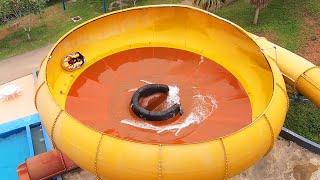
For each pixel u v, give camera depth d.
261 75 19.45
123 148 14.71
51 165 22.09
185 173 14.53
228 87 19.94
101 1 46.91
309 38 34.25
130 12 21.34
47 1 46.88
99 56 21.25
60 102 18.83
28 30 41.97
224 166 14.82
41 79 18.38
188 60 21.47
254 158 15.71
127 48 21.88
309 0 38.78
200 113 18.41
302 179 22.91
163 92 19.09
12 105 30.92
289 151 24.38
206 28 21.47
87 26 20.67
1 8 37.91
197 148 14.55
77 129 15.62
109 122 17.97
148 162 14.49
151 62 21.53
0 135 27.52
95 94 19.61
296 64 22.47
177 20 21.86
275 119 16.59
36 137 27.66
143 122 17.83
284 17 37.28
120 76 20.64
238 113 18.53
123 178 14.97
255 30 36.25
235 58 20.75
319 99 21.83
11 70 36.03
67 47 20.31
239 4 41.44
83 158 15.44
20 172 22.12
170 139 17.06
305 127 26.64
